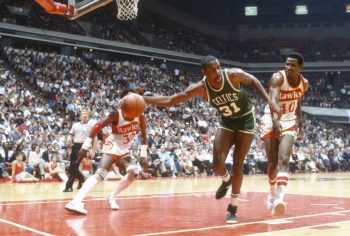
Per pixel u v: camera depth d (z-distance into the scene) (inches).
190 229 178.5
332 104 1360.7
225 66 1398.9
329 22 1546.5
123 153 240.7
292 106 212.8
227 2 1557.6
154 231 173.5
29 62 868.6
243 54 1515.7
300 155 864.9
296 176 702.5
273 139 224.1
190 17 1583.4
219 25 1620.3
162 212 233.8
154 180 565.9
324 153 933.8
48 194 340.5
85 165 518.6
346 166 969.5
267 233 168.6
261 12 1560.0
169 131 770.8
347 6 1508.4
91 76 944.3
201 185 466.6
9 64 850.8
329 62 1444.4
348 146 1136.2
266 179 600.1
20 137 570.6
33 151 534.3
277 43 1540.4
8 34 912.3
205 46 1460.4
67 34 1021.8
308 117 1246.3
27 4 1015.0
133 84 1015.6
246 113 200.2
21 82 804.0
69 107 743.1
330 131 1176.8
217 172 207.9
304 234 166.4
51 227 182.5
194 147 734.5
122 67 1080.2
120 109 233.1
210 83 190.5
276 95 201.6
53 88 813.2
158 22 1445.6
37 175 524.7
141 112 221.1
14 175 498.9
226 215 218.8
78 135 347.9
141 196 332.2
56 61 922.1
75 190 378.0
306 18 1541.6
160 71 1178.6
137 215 221.0
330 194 353.1
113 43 1110.4
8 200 293.7
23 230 175.5
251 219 208.1
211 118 978.7
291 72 207.0
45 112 703.7
